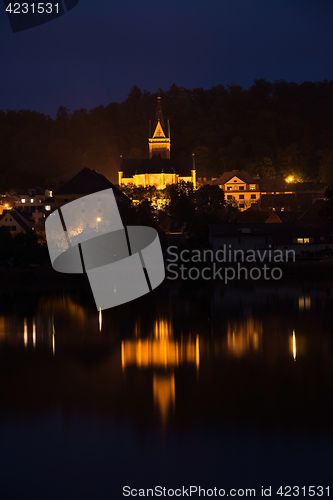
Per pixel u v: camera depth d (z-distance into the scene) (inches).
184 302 2541.8
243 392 1123.9
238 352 1478.8
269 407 1033.5
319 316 2042.3
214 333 1754.4
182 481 782.5
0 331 1870.1
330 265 3791.8
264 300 2527.1
